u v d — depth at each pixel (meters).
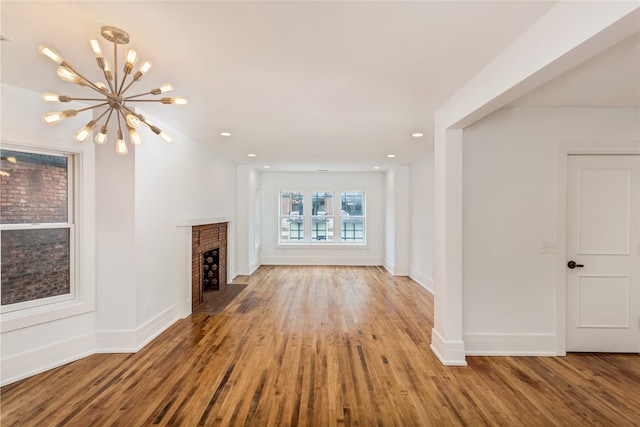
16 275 2.80
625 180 3.18
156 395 2.46
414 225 6.75
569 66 1.69
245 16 1.66
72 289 3.10
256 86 2.60
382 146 5.00
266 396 2.46
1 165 2.72
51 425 2.11
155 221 3.61
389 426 2.13
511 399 2.43
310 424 2.14
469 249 3.18
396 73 2.37
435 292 3.29
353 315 4.42
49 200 2.99
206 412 2.26
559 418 2.21
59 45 1.98
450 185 3.04
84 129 1.98
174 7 1.59
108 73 1.82
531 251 3.18
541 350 3.17
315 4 1.56
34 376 2.73
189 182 4.47
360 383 2.65
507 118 3.17
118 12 1.63
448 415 2.24
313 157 6.09
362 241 8.49
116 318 3.22
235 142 4.73
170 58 2.13
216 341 3.49
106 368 2.88
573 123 3.16
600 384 2.63
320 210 8.51
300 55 2.09
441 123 3.11
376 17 1.67
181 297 4.22
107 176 3.20
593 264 3.20
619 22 1.30
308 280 6.63
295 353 3.20
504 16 1.68
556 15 1.60
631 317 3.19
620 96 2.85
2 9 1.60
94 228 3.18
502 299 3.18
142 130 3.33
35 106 2.77
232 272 6.68
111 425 2.12
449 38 1.89
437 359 3.09
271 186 8.41
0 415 2.21
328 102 2.98
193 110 3.21
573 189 3.20
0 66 2.29
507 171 3.17
